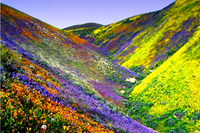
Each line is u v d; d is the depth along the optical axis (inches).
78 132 221.1
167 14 4163.4
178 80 1179.3
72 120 255.0
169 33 3216.0
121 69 2300.7
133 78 2078.0
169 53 2655.0
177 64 1401.3
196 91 989.2
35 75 467.2
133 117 1079.0
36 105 238.7
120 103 1267.2
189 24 3107.8
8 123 153.7
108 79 1845.5
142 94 1364.4
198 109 889.5
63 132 197.9
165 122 924.0
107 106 771.4
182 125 847.7
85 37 7130.9
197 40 1496.1
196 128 804.6
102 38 6397.6
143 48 3376.0
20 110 189.3
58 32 2716.5
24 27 1927.9
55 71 885.8
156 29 3826.3
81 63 1947.6
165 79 1309.1
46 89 379.2
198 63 1222.3
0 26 1429.6
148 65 2689.5
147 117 1026.7
